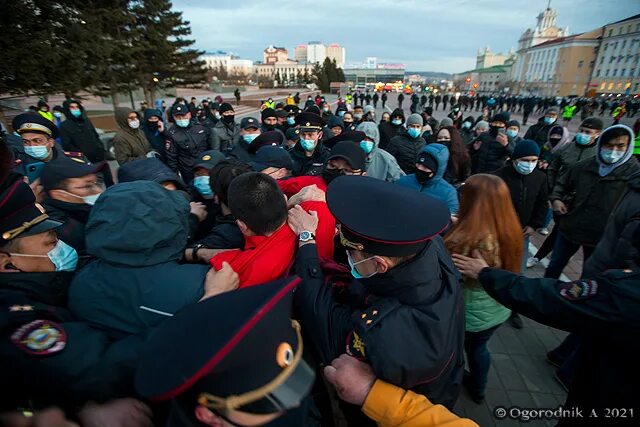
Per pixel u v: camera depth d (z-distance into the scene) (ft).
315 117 12.62
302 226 4.84
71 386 3.13
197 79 87.51
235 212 4.52
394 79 359.66
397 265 3.40
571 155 13.12
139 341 3.52
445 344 3.21
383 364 3.06
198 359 1.90
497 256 5.24
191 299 3.82
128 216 3.76
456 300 3.56
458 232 5.45
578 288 3.60
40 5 25.66
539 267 12.78
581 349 4.17
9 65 23.59
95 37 31.09
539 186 9.79
